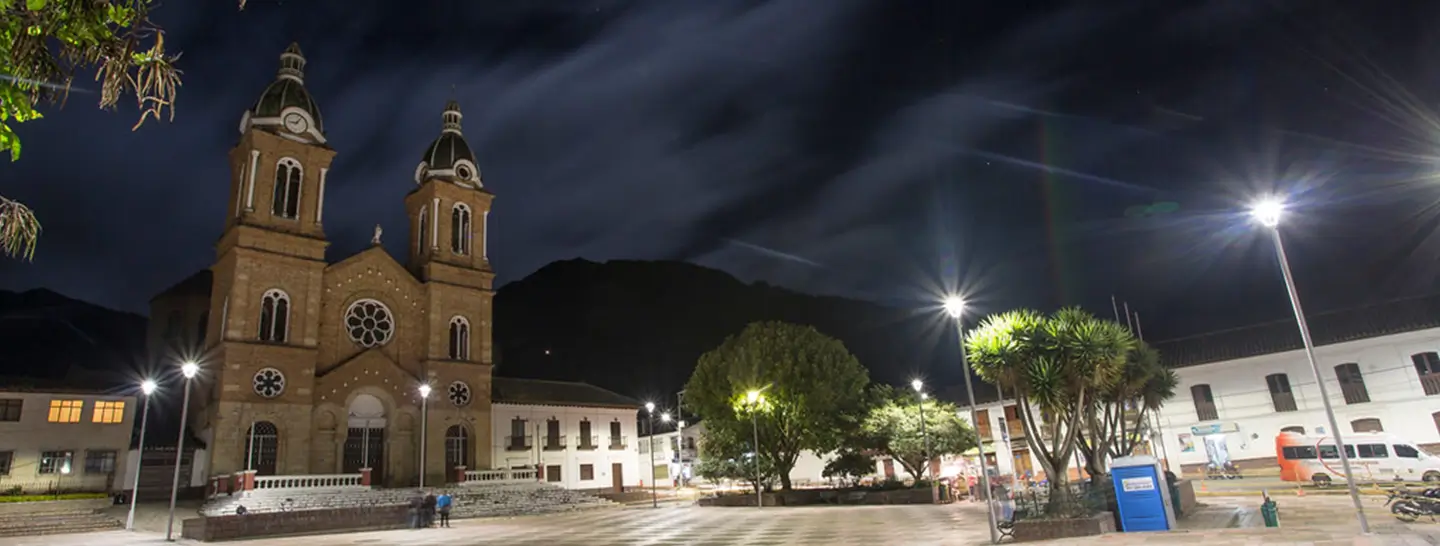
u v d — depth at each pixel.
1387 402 43.53
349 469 46.66
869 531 23.20
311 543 26.78
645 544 22.20
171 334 59.81
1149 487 18.61
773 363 44.41
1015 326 21.42
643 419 93.75
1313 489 32.59
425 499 34.66
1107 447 25.27
